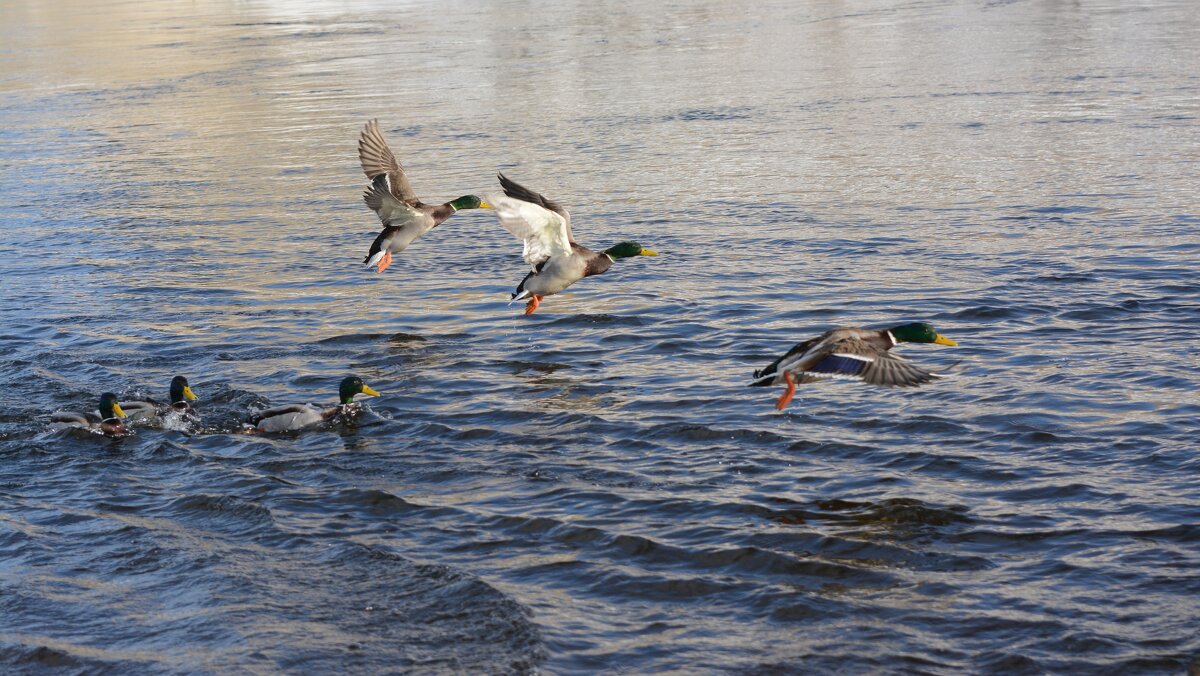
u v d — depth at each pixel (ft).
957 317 60.95
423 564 36.29
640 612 33.17
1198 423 45.29
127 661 31.32
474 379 54.90
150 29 263.29
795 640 31.42
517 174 102.47
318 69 181.16
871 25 212.23
